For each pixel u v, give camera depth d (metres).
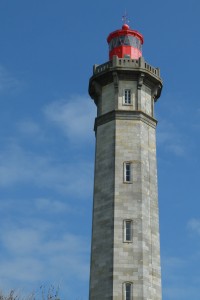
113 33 67.62
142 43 68.56
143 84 63.91
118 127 61.47
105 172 60.09
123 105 62.50
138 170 59.66
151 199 59.62
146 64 64.19
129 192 58.50
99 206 58.91
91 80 64.94
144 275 55.06
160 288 56.50
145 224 57.59
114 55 63.84
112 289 54.19
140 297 54.03
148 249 56.78
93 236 58.03
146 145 61.66
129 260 55.53
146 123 62.69
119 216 57.31
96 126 63.62
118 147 60.53
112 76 63.28
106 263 55.72
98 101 65.25
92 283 56.00
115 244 56.06
